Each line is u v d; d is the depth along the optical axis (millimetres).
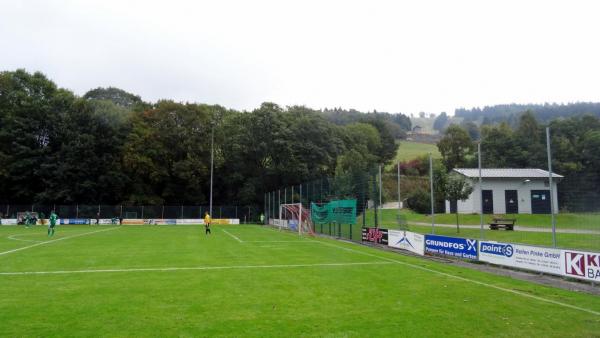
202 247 24016
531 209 32562
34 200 61219
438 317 9047
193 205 69125
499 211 34156
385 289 11961
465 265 17609
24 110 61312
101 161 63312
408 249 23266
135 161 62344
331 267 16203
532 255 15172
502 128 57531
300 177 66562
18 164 59125
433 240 21094
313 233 37156
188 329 8094
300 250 22797
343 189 33031
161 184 67500
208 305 9945
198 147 66188
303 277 13836
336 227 34906
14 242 26766
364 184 29875
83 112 63719
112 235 34312
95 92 79688
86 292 11305
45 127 63000
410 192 50875
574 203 14742
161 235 34719
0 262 16984
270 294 11180
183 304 10031
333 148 70875
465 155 73312
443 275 14555
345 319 8844
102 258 18453
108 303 10086
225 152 69000
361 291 11648
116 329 8055
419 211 48656
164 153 64500
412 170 77750
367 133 95500
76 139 62312
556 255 14141
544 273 14641
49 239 29391
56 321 8547
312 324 8477
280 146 66000
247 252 21422
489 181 34281
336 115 140875
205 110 69125
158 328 8133
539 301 10617
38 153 60969
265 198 62625
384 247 25734
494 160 51562
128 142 63250
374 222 28641
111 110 64750
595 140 26016
